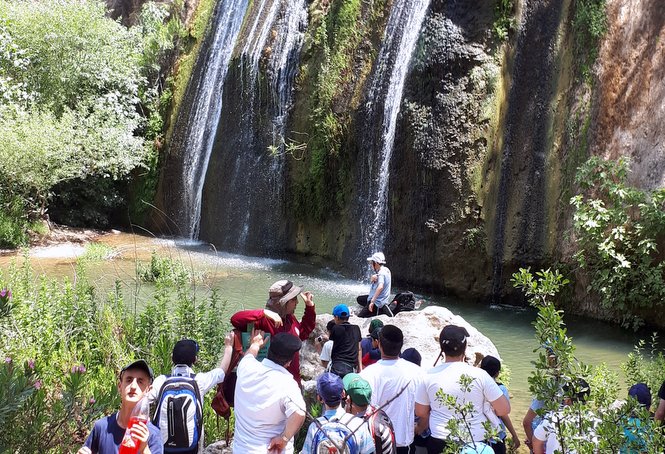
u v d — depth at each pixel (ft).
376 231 58.29
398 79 58.18
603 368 25.66
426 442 17.37
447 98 53.31
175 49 87.15
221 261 65.98
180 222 81.15
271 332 17.98
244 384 15.23
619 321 44.21
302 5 70.74
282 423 15.10
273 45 71.51
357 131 60.90
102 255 66.13
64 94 78.64
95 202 85.20
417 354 19.57
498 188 51.52
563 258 47.32
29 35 75.92
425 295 54.13
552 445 15.40
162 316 29.17
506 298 50.80
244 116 73.41
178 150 82.02
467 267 51.96
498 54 52.54
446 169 52.60
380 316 29.17
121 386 13.78
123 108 82.23
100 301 33.91
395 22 60.18
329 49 65.46
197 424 16.66
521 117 51.55
